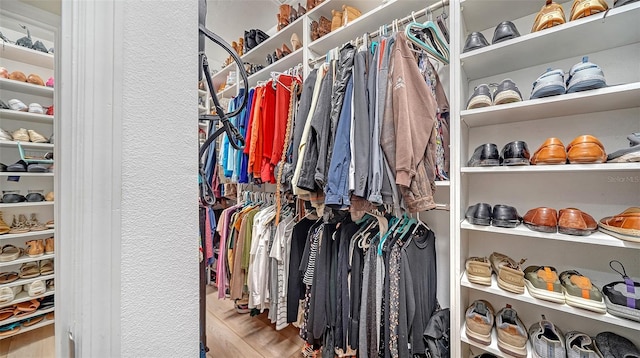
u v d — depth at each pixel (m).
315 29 1.57
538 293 0.85
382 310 1.03
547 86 0.82
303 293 1.42
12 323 0.90
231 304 2.03
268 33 2.57
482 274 0.96
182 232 0.41
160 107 0.39
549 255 1.07
